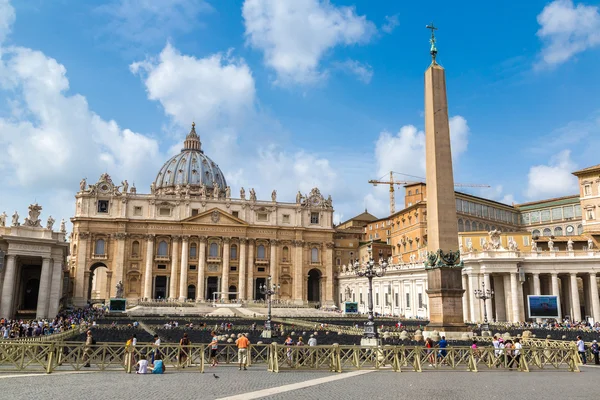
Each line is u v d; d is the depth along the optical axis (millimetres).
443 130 33406
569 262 61094
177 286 106625
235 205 113250
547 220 106500
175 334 41250
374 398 14992
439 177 32938
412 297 75875
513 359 23766
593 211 79500
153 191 110438
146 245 106250
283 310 90188
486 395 15703
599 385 18312
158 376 19938
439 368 23344
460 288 32094
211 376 19969
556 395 15867
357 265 50469
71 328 43281
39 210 48406
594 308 60125
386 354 23359
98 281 126438
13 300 52062
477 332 44375
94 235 104312
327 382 18344
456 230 32719
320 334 43938
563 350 24766
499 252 61156
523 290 64750
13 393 15383
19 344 21156
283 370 21953
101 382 18000
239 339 23438
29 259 52156
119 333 42250
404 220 108688
